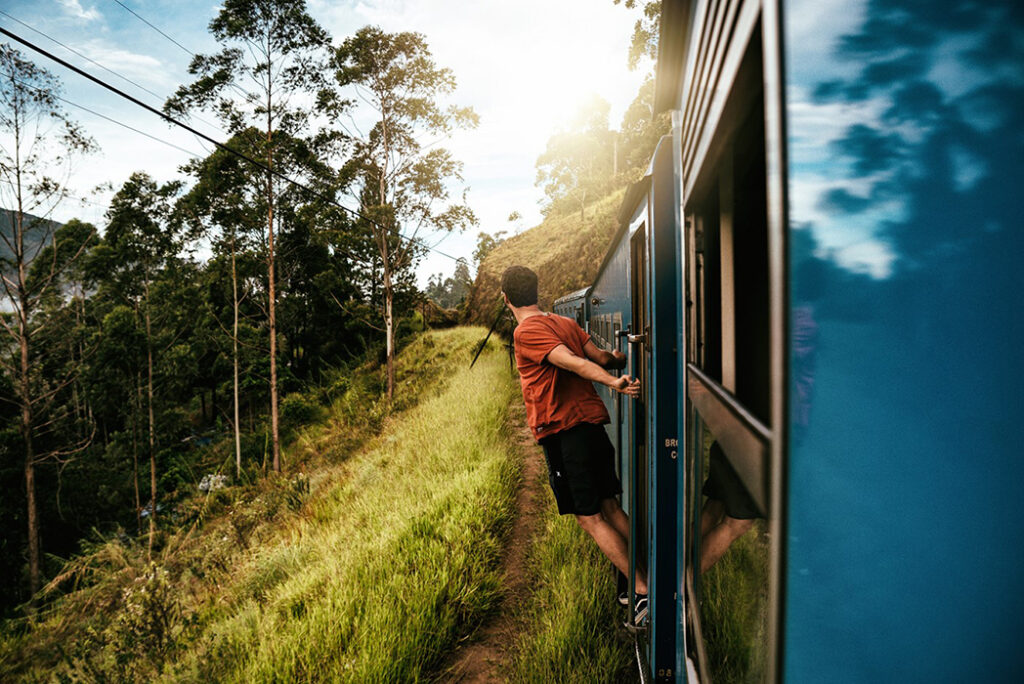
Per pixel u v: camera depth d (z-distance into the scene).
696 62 1.01
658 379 2.09
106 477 32.66
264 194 21.22
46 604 14.09
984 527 0.39
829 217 0.40
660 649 2.09
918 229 0.38
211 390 48.47
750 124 0.63
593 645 2.91
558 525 4.53
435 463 7.35
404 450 9.13
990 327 0.38
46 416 27.48
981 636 0.39
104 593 9.76
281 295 39.53
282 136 20.20
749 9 0.51
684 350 1.51
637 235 2.61
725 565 0.80
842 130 0.39
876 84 0.39
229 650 3.79
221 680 3.46
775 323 0.42
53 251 24.03
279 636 3.66
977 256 0.38
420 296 20.69
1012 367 0.38
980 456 0.39
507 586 4.10
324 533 6.50
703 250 1.13
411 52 17.75
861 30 0.40
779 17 0.41
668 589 2.09
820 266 0.40
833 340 0.40
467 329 31.59
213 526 13.83
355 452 13.91
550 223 39.50
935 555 0.39
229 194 22.16
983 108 0.38
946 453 0.39
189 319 32.38
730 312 0.81
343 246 19.25
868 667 0.40
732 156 0.78
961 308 0.38
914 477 0.39
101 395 29.44
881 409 0.39
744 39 0.54
